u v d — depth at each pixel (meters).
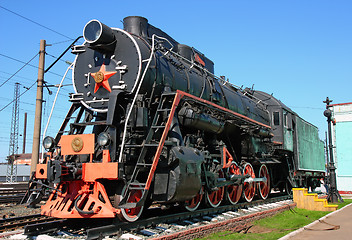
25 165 47.47
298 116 16.95
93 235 5.96
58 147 7.74
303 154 17.03
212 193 9.66
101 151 7.25
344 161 25.08
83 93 8.07
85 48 8.24
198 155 7.93
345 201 16.75
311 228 8.33
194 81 9.36
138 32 8.74
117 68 7.49
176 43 10.37
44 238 6.20
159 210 9.31
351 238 7.06
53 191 7.32
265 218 9.85
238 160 11.62
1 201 13.04
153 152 7.35
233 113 10.38
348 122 25.11
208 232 7.23
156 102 7.80
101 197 6.77
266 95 15.81
